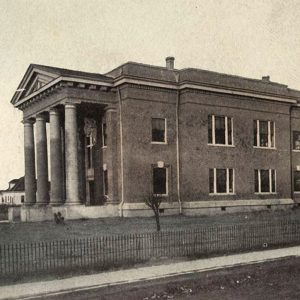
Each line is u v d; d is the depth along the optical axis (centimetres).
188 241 1744
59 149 3250
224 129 3419
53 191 3219
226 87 3344
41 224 2677
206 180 3262
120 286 1194
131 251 1559
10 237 1994
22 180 6338
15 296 1077
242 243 1791
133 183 3036
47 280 1236
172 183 3216
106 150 3303
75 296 1102
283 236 1953
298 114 4056
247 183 3506
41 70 3178
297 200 3941
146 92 3119
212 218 2853
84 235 1997
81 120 3675
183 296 1104
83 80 2992
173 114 3241
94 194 3516
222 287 1190
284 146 3812
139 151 3073
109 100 3161
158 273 1310
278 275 1329
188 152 3194
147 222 2594
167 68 3316
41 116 3522
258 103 3631
